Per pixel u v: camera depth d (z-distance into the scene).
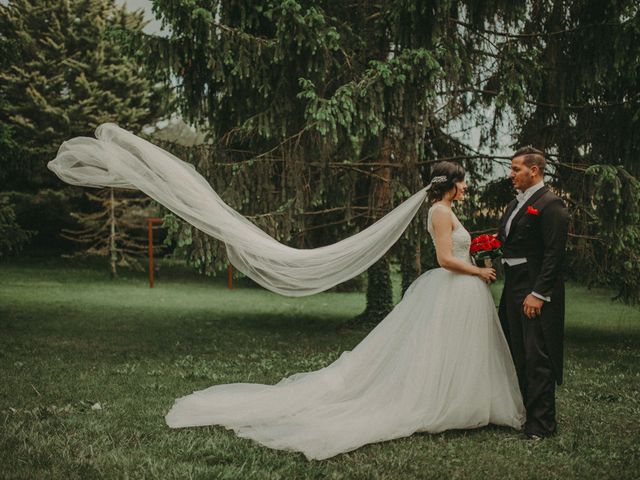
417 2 7.32
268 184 8.16
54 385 5.72
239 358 7.50
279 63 7.78
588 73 7.99
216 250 7.62
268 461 3.74
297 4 7.03
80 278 20.14
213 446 3.92
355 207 9.02
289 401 4.56
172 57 7.50
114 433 4.22
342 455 3.89
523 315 4.36
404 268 9.98
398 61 7.25
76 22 22.78
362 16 8.93
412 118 7.74
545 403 4.27
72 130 21.61
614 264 8.93
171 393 5.47
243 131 8.32
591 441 4.18
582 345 9.23
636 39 7.36
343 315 13.31
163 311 12.95
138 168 4.68
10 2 22.34
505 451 3.98
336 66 8.21
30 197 22.59
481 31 8.41
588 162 8.79
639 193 7.41
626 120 8.23
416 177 8.48
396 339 4.65
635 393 5.71
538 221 4.34
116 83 22.53
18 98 21.78
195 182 4.86
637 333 10.74
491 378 4.48
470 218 10.01
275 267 4.82
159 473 3.53
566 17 8.42
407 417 4.30
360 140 8.63
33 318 10.98
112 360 7.16
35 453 3.77
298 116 8.21
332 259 4.88
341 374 4.68
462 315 4.44
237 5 7.77
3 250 23.91
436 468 3.67
